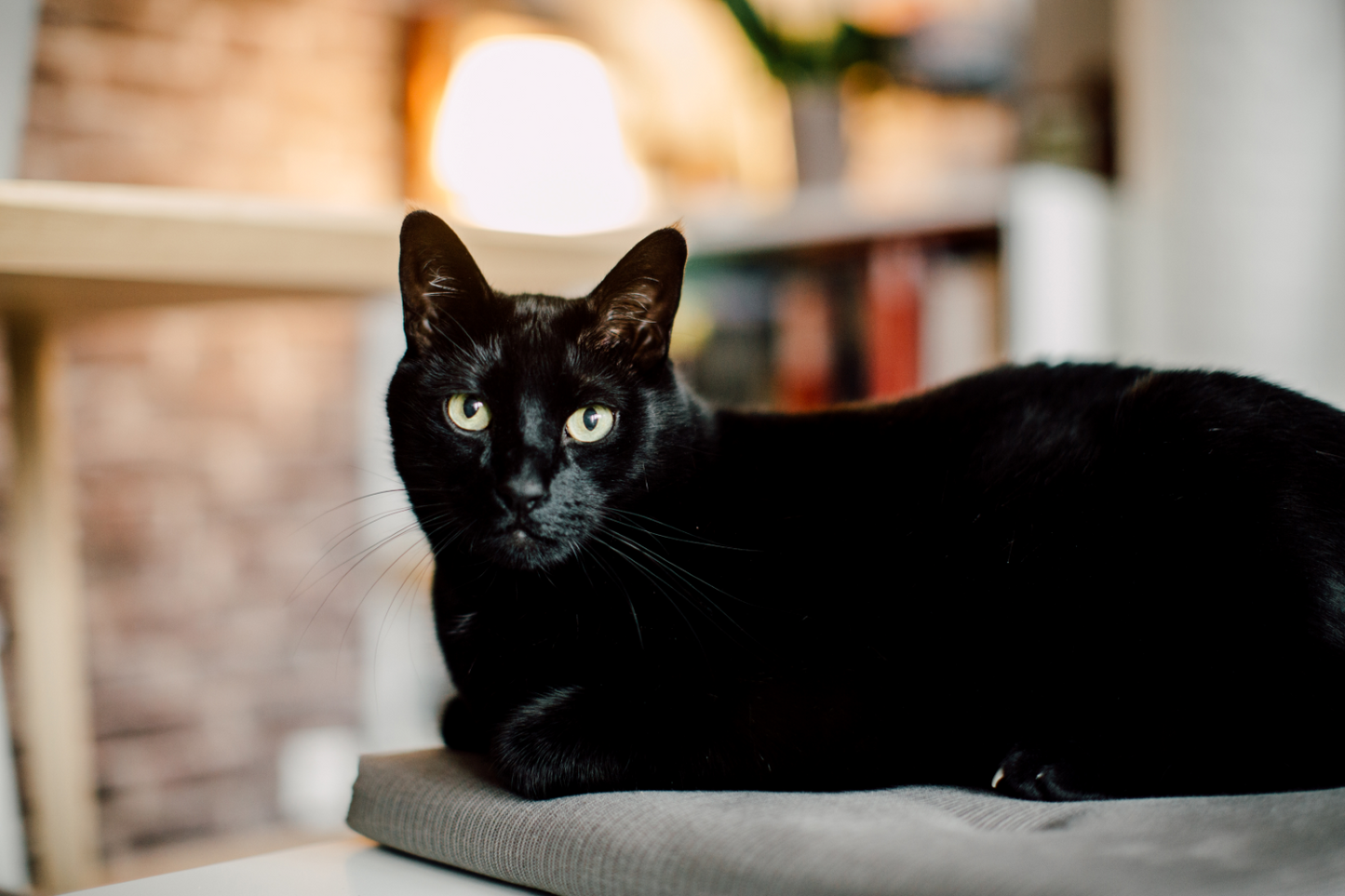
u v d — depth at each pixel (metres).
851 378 1.10
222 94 1.10
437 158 1.14
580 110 1.12
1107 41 1.29
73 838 0.79
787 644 0.55
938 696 0.55
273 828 1.09
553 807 0.50
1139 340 1.18
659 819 0.48
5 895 0.65
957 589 0.56
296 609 1.13
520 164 1.10
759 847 0.45
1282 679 0.51
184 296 0.69
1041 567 0.56
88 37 1.03
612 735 0.53
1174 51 1.25
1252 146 1.30
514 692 0.58
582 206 1.12
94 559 1.03
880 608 0.56
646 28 1.34
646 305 0.59
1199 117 1.26
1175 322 1.24
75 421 1.03
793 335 1.12
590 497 0.58
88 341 1.03
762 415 0.62
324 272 0.65
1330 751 0.51
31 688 0.78
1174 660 0.53
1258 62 1.30
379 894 0.49
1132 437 0.55
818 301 1.11
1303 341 1.37
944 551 0.57
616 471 0.58
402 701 1.18
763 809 0.48
